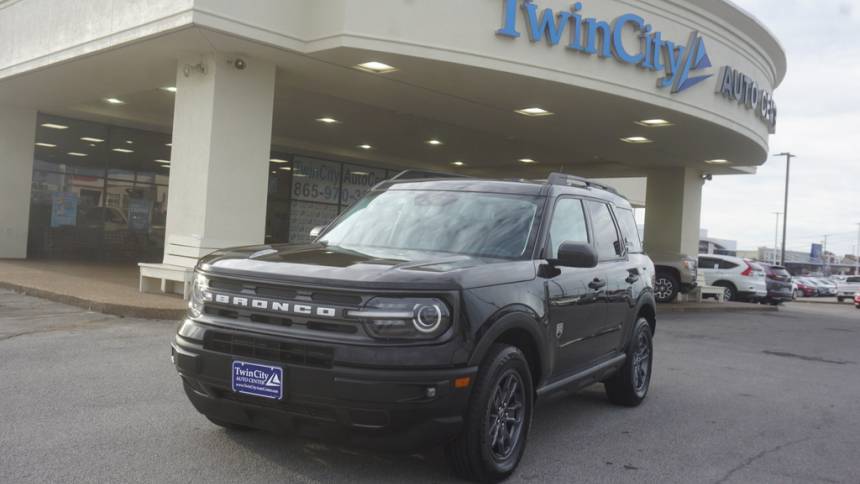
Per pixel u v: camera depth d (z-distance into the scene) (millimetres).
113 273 14844
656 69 13500
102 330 8359
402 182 5590
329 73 12562
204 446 4410
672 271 19219
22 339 7621
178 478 3865
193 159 11430
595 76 12703
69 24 12562
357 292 3621
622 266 6062
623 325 6023
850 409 6980
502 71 11750
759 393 7535
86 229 18875
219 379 3826
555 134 17562
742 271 23938
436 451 4539
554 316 4609
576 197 5531
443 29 11258
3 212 17219
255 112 11680
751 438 5602
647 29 13273
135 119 18484
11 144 17250
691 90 14320
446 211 5023
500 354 3963
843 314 24203
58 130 18250
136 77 13602
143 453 4242
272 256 4199
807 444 5520
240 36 10508
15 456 4098
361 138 21281
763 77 17078
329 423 3641
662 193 21875
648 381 6766
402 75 12438
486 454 3893
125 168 19594
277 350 3691
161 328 8695
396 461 4305
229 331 3816
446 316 3656
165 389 5793
